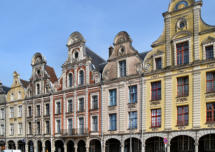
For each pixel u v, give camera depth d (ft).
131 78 132.98
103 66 153.48
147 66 129.08
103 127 139.33
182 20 121.60
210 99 110.01
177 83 119.75
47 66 179.01
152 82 126.93
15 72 192.54
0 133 195.11
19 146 182.19
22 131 180.14
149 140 125.80
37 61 179.32
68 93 157.38
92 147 143.54
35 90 176.55
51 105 164.66
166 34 125.49
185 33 119.96
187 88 117.08
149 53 129.70
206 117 110.22
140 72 130.41
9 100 193.26
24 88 184.44
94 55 162.20
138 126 127.65
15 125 185.16
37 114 173.47
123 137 131.54
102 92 142.31
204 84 112.16
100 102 142.51
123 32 140.15
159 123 122.42
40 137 167.63
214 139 110.11
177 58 121.19
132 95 132.26
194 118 112.47
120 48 140.15
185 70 117.70
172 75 120.88
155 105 124.06
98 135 140.26
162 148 121.29
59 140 159.02
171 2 126.21
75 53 159.33
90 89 147.74
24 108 181.47
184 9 121.60
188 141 115.75
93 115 144.25
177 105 117.91
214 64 110.52
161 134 120.16
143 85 128.67
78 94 152.56
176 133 116.16
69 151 155.74
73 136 147.64
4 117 194.08
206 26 114.62
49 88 167.94
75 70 156.15
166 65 123.34
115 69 140.15
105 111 139.85
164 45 125.59
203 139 112.88
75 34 159.53
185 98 116.16
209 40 112.88
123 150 130.82
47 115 166.09
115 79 138.10
